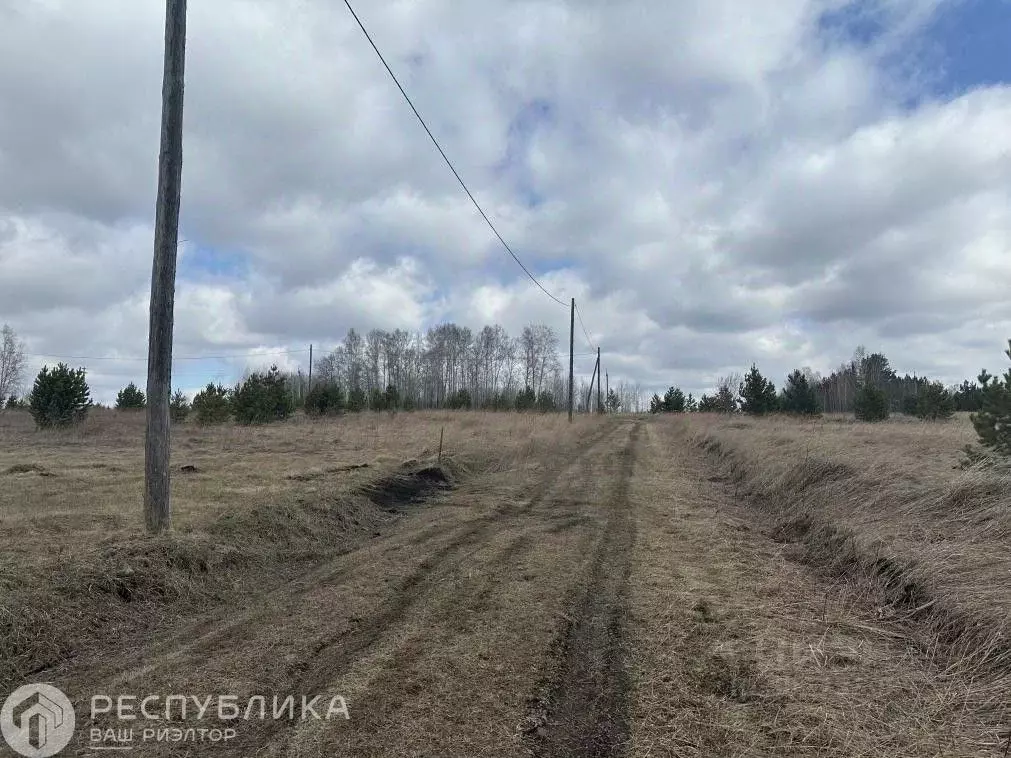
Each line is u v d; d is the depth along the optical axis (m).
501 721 3.62
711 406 52.28
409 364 80.12
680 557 7.57
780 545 8.30
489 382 80.06
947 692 3.95
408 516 10.37
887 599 5.75
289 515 8.46
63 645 4.55
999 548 5.73
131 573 5.62
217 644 4.73
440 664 4.37
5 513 7.55
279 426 27.00
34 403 22.36
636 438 28.09
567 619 5.34
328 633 4.96
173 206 6.96
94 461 13.30
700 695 3.99
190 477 11.05
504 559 7.39
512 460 17.77
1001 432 7.98
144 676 4.15
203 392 28.58
